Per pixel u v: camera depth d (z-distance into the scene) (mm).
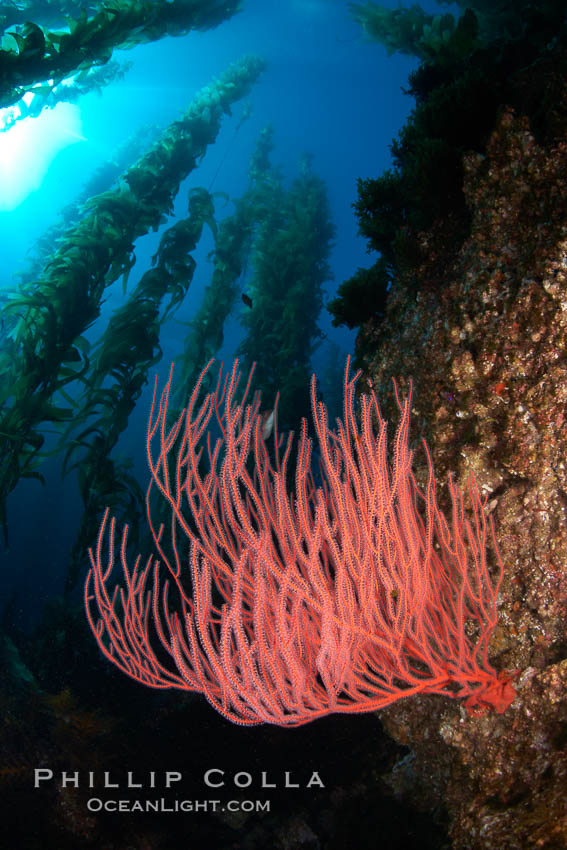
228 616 1696
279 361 8016
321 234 10320
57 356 5449
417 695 3090
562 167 2633
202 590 1860
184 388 7680
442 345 3102
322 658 1783
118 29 5418
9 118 9203
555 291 2547
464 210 3293
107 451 5832
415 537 2246
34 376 5312
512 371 2721
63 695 4293
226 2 7199
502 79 3184
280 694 1808
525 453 2664
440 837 2834
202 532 2193
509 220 2883
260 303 8852
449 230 3361
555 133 2674
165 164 7758
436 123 3316
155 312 6586
